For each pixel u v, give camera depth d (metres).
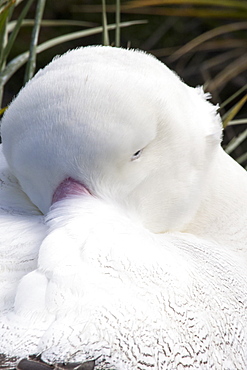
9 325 5.55
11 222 6.58
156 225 7.62
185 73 15.37
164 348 5.65
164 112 7.11
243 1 14.12
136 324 5.63
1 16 9.65
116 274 5.81
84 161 6.75
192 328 5.87
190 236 7.42
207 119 7.88
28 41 15.41
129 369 5.47
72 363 5.36
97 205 6.60
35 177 6.99
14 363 5.32
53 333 5.45
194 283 6.15
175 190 7.55
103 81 6.73
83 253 5.87
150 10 14.88
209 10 14.41
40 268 5.77
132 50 7.38
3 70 10.55
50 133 6.70
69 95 6.67
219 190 8.24
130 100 6.75
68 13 15.90
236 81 14.95
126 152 6.84
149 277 5.89
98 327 5.52
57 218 6.36
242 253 8.27
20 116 6.80
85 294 5.64
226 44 14.99
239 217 8.35
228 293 6.45
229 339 6.16
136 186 7.17
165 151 7.30
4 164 7.90
